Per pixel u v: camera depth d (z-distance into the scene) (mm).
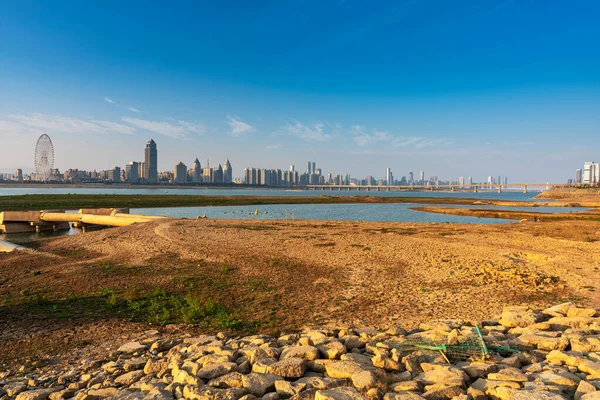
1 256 23969
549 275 17266
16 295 15578
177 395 6570
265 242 28125
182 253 24016
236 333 11234
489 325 10344
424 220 60250
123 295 15430
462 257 22000
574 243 26469
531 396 5543
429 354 7809
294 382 6648
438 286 16094
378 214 71750
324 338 8852
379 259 21812
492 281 16578
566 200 140375
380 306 13586
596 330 8945
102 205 74000
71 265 21219
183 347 9508
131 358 9336
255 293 15484
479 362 7414
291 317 12641
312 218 63000
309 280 17438
